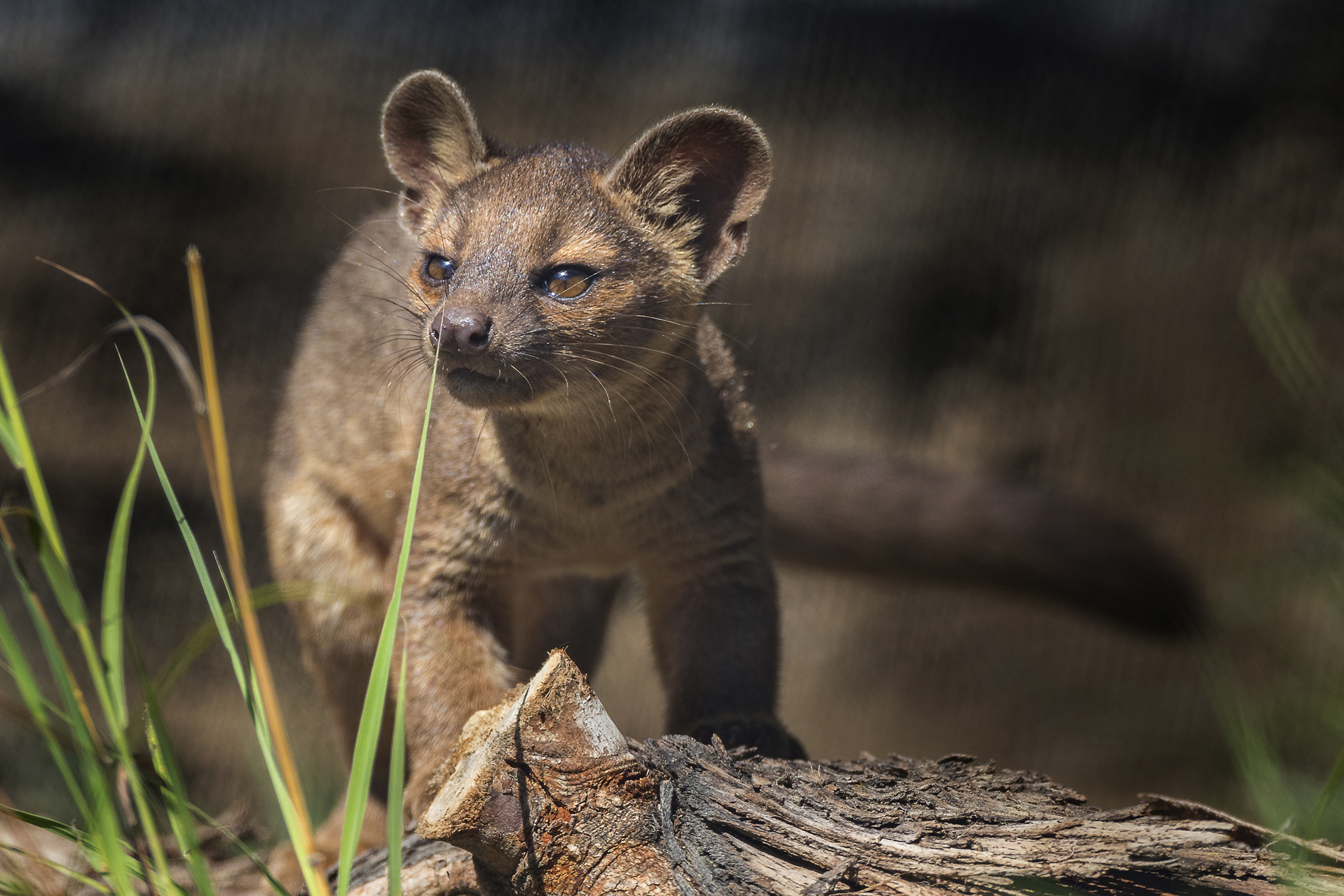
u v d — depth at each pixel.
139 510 15.60
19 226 16.62
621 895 3.79
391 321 7.01
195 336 16.47
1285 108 16.30
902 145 17.17
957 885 3.66
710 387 6.35
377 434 6.96
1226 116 16.56
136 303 16.58
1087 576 8.99
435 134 6.48
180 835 3.58
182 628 15.09
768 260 16.89
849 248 16.86
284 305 16.58
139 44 17.56
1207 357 14.95
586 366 5.62
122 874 3.45
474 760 3.83
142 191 16.91
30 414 15.88
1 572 14.71
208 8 17.70
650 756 4.04
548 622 7.46
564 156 6.11
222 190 16.98
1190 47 16.81
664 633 6.39
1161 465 14.31
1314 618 8.05
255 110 17.23
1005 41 17.25
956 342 16.56
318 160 17.11
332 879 4.51
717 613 6.16
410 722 5.79
